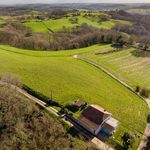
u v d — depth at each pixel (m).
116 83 80.25
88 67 91.44
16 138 44.88
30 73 74.75
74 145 46.09
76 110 57.12
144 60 106.00
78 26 159.62
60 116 53.81
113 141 49.94
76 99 62.75
